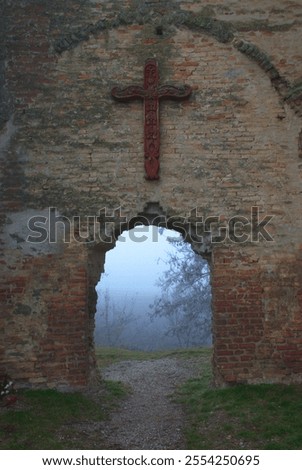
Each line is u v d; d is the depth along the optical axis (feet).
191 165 24.80
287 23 25.62
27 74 25.27
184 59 25.54
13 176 24.64
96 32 25.68
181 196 24.62
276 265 24.16
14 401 21.75
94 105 25.17
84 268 24.23
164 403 24.07
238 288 24.04
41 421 20.12
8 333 23.59
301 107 24.93
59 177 24.70
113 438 19.61
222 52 25.54
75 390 23.39
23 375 23.31
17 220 24.40
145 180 24.67
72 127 25.00
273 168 24.72
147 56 25.57
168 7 25.89
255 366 23.49
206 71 25.41
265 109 25.09
